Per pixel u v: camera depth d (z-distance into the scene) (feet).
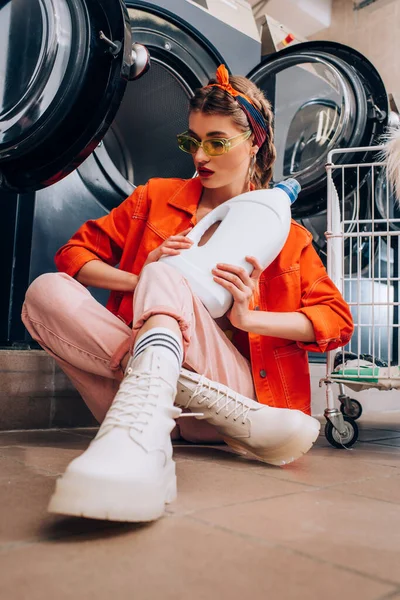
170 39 7.07
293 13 13.10
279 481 3.34
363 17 13.15
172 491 2.73
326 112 9.08
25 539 2.14
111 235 4.79
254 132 4.46
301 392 4.31
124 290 4.26
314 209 8.94
